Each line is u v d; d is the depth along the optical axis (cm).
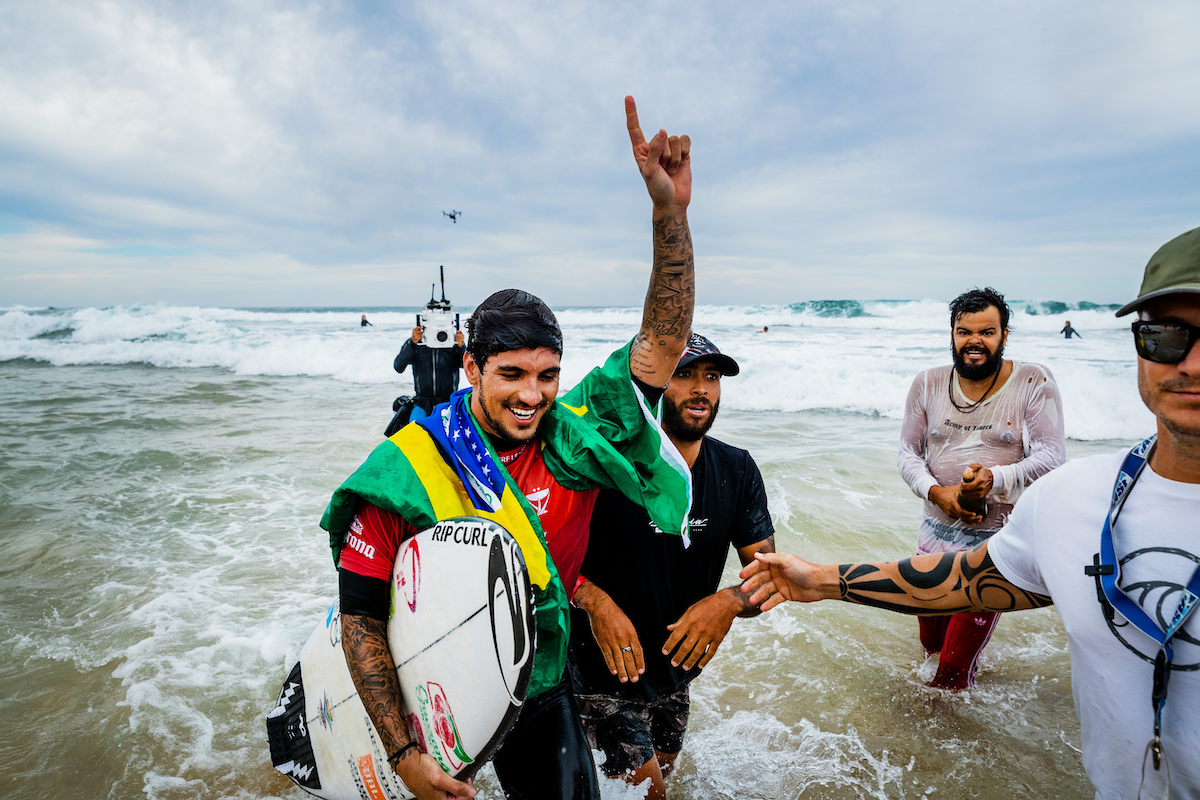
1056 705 308
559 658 187
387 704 166
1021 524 152
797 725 297
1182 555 121
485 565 160
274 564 462
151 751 280
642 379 197
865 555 459
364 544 171
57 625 381
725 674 340
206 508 576
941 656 319
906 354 1603
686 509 201
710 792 256
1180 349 113
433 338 627
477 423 179
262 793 258
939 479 318
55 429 905
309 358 1656
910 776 263
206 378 1523
